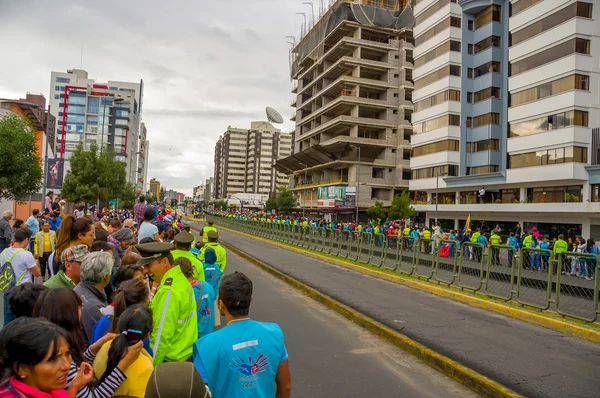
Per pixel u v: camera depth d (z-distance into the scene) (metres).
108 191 41.38
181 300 3.32
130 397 2.15
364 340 7.16
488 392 4.91
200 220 74.75
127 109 109.62
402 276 13.53
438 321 8.13
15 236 5.52
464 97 44.72
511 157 37.84
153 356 3.14
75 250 3.91
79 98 107.31
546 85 34.72
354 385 5.13
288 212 78.69
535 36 35.84
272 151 168.75
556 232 33.34
